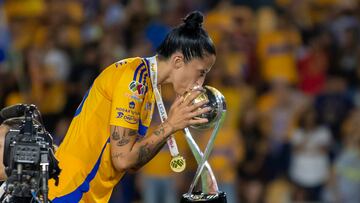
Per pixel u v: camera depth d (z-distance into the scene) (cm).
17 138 870
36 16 2658
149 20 2564
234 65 2400
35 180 863
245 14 2550
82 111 1039
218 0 2591
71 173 1023
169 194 2177
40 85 2420
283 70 2445
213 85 2270
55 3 2641
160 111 1017
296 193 2244
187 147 2130
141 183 2195
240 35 2495
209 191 1001
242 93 2306
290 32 2525
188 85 1012
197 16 1005
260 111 2297
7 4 2709
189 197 980
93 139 1022
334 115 2311
